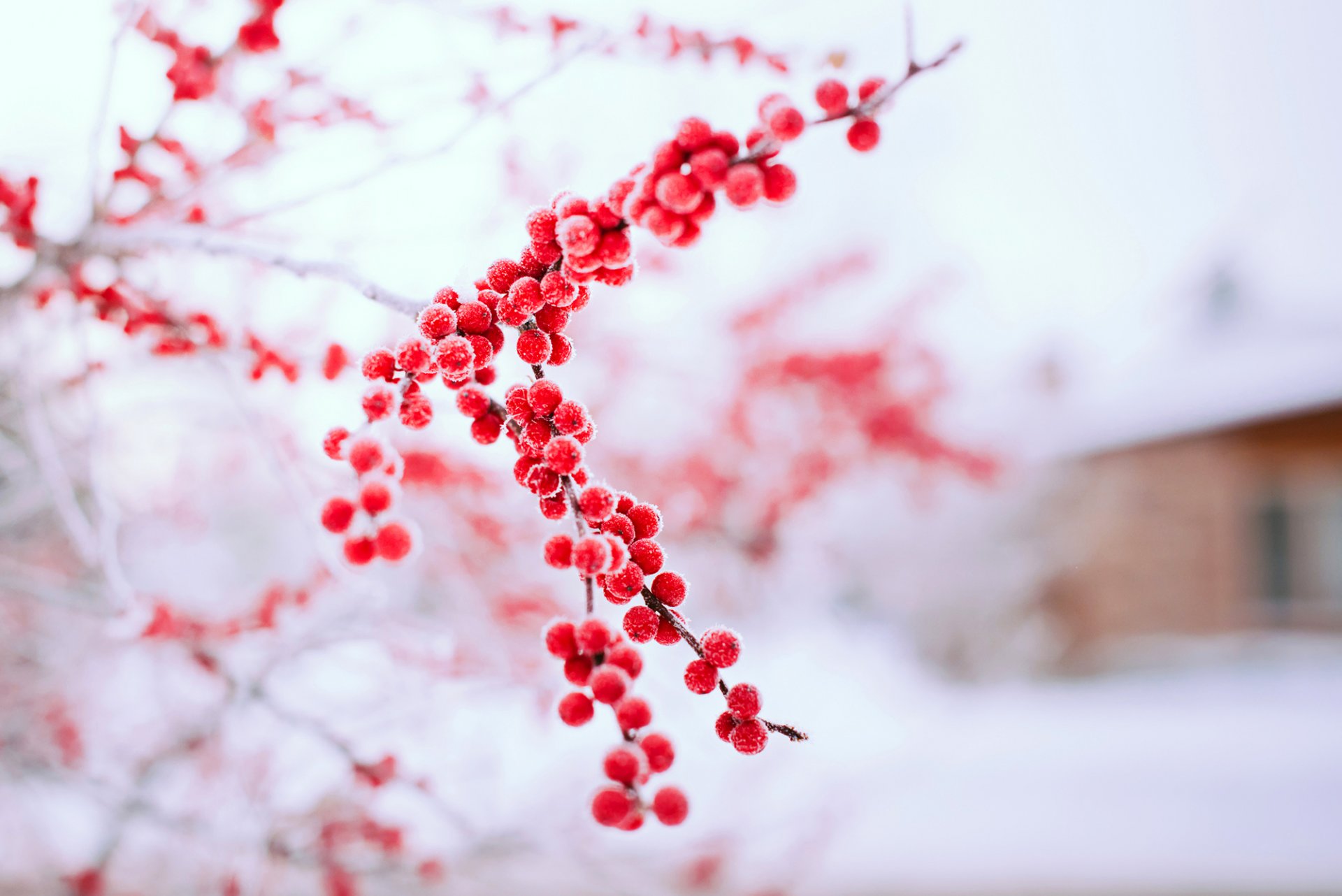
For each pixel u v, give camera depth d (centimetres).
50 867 285
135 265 193
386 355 109
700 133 95
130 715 298
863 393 443
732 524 435
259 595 264
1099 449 1138
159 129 177
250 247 140
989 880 563
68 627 286
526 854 280
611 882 291
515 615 302
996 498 868
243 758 271
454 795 298
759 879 385
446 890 305
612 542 94
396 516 110
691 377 408
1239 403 1145
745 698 95
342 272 124
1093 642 1166
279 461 177
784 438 448
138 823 254
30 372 195
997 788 728
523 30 199
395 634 260
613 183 102
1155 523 1208
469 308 104
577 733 355
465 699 298
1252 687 1080
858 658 870
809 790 439
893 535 730
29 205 174
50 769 250
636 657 95
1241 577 1216
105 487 242
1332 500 1202
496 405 108
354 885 258
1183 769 790
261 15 173
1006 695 1014
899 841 609
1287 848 633
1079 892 554
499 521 290
